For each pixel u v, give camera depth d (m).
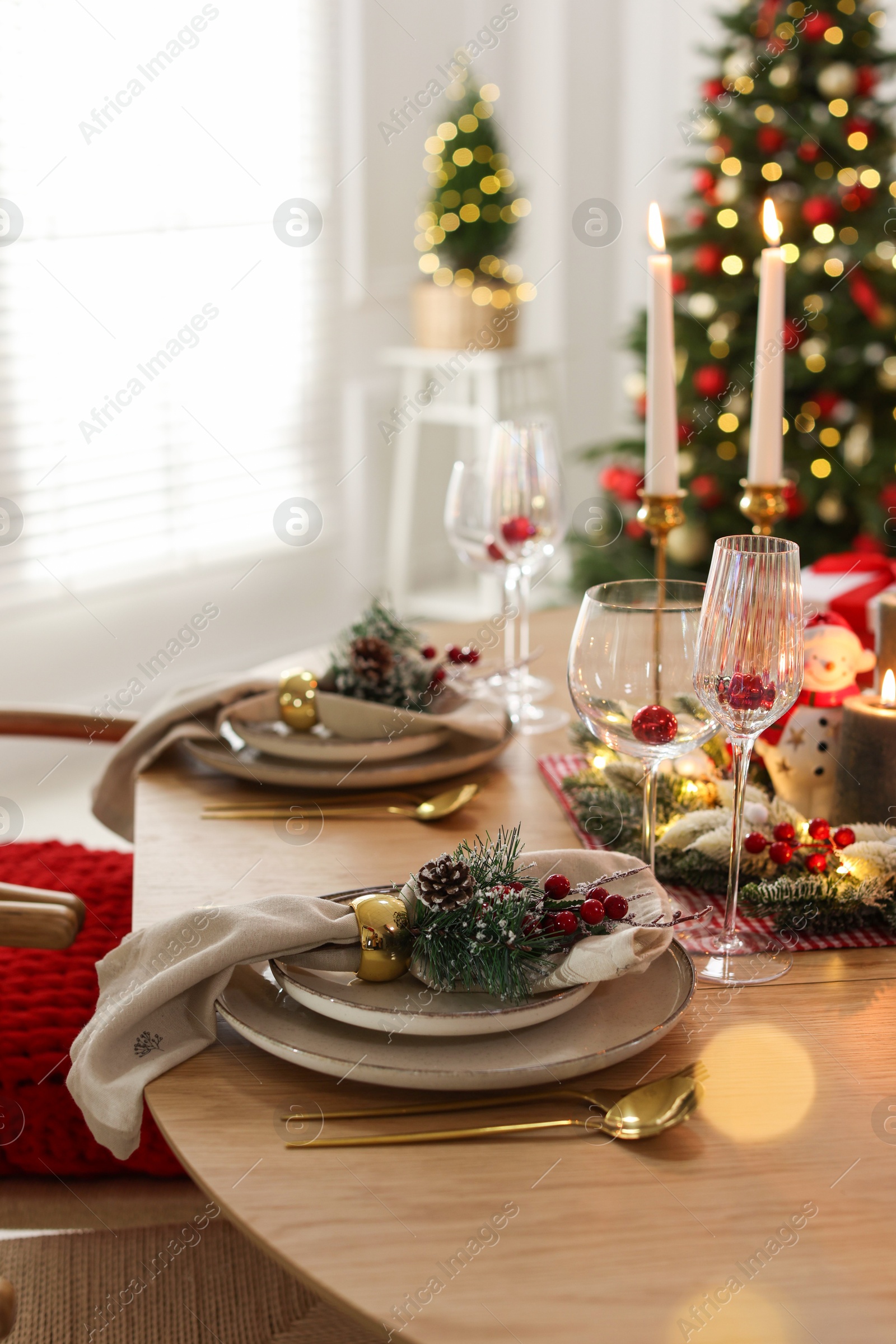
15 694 3.07
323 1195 0.62
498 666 1.45
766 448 1.06
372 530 3.93
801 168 2.65
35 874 1.36
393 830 1.04
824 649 1.01
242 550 3.54
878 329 2.63
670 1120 0.66
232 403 3.42
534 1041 0.71
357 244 3.69
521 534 1.28
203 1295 0.87
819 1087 0.71
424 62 3.76
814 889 0.84
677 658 0.80
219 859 0.99
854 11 2.61
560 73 3.78
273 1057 0.74
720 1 3.62
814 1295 0.56
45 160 2.87
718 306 2.71
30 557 3.02
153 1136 0.93
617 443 3.09
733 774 1.01
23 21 2.76
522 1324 0.54
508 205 3.48
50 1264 0.89
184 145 3.16
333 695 1.14
